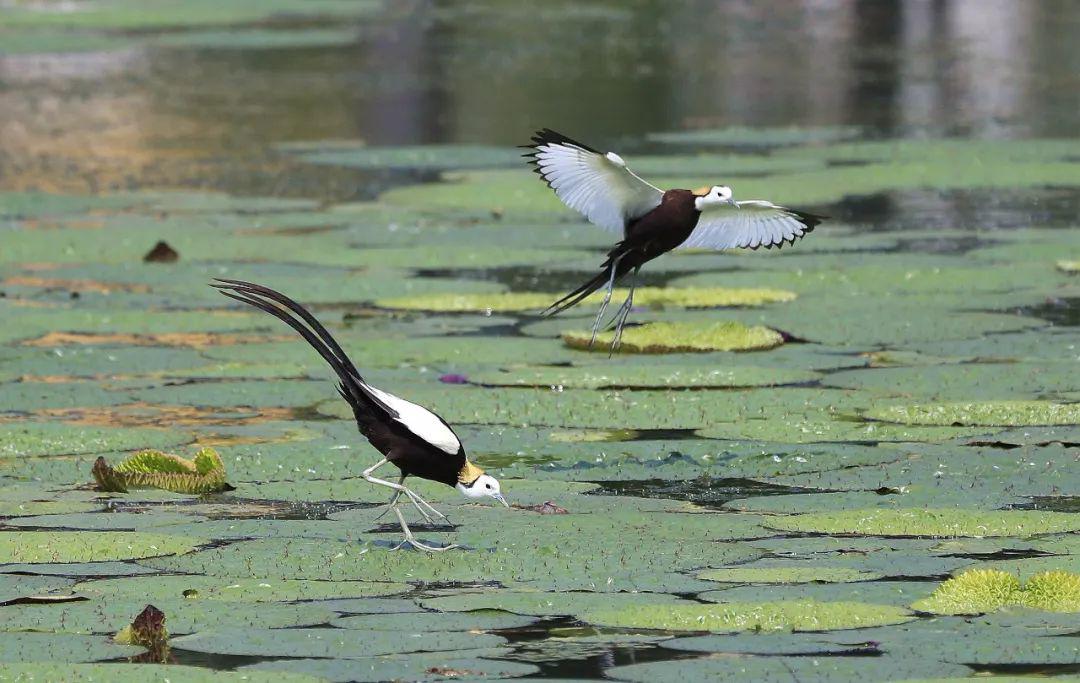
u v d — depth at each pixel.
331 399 15.55
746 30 56.16
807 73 44.81
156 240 23.78
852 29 55.62
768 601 10.01
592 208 11.97
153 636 9.37
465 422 14.62
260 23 62.03
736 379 16.02
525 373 16.30
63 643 9.41
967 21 57.12
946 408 14.70
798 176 28.59
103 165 31.30
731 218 12.10
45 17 63.78
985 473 12.92
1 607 10.05
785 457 13.41
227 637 9.53
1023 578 10.38
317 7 67.94
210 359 17.16
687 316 19.11
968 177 28.64
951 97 39.97
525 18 61.69
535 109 38.56
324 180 29.42
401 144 33.62
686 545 11.20
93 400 15.49
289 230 24.73
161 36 57.12
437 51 51.16
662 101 39.81
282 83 44.00
